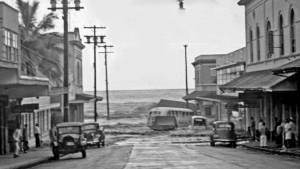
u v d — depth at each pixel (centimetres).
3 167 2262
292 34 3759
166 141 4956
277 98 3322
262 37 4522
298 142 3319
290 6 3731
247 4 5031
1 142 3166
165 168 1930
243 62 5694
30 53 4959
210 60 9431
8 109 3309
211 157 2569
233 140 3944
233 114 7094
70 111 6619
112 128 7306
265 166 1978
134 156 2739
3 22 2886
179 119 7825
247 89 3797
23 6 5056
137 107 16800
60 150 2856
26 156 2955
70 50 6794
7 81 2716
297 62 3075
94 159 2673
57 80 5338
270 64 4278
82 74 7606
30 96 3341
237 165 2033
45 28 5147
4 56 2891
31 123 4106
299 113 3353
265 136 3384
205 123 6819
